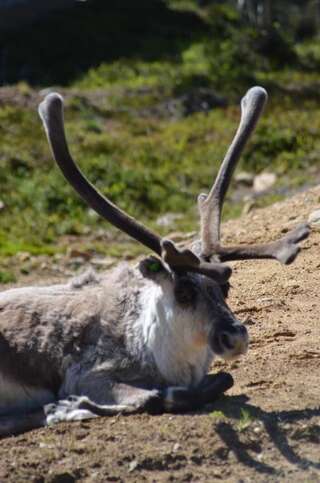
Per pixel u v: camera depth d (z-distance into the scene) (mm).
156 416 13320
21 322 14156
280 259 12219
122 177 44875
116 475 12258
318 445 12992
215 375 13961
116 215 13594
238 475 12328
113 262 33562
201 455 12609
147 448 12641
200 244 13602
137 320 13828
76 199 41656
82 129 51375
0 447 12859
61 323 14094
